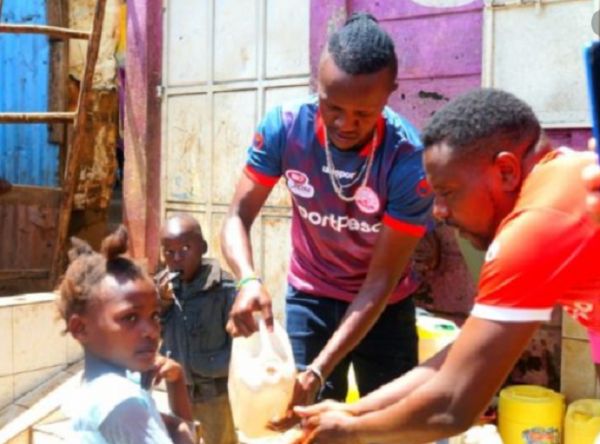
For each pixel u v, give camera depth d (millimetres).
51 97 6863
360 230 2877
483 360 1713
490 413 3906
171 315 3646
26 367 4703
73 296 2275
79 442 2201
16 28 5328
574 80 3877
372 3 4566
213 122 5500
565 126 3912
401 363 3139
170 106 5746
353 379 3588
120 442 2145
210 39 5484
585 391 3844
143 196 5820
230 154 5422
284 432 2521
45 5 6836
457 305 4242
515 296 1675
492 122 1747
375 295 2701
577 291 1698
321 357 2621
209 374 3611
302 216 2988
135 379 2355
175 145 5730
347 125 2490
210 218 5543
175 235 3561
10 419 4484
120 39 6688
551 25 3928
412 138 2746
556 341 3977
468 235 1890
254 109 5277
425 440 1846
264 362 2496
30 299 4781
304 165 2852
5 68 7156
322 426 2018
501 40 4078
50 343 4809
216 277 3611
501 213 1800
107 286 2240
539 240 1646
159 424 2234
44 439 4359
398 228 2730
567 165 1698
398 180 2709
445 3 4301
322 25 4734
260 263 5172
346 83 2379
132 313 2242
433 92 4387
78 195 6660
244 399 2492
